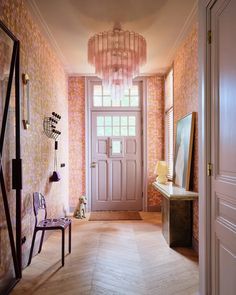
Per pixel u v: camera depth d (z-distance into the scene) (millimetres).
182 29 2973
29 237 2568
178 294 1972
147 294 1972
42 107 3086
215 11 1690
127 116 4734
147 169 4688
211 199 1776
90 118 4711
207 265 1789
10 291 1997
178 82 3584
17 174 2189
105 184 4742
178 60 3564
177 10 2580
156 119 4691
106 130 4738
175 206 2961
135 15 2682
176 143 3631
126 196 4730
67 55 3783
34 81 2781
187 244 2963
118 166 4738
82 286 2080
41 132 3043
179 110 3533
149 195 4691
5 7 2051
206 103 1810
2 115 2025
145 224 3869
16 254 2166
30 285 2102
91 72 4555
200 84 1913
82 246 2965
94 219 4160
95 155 4727
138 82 4711
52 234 3385
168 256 2682
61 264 2482
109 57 2896
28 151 2576
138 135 4738
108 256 2676
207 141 1809
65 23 2848
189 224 2961
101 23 2854
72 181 4695
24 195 2457
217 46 1664
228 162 1506
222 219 1593
